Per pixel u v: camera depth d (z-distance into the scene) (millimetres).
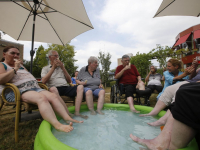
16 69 1620
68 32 3152
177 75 2428
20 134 1715
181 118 811
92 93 2367
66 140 1188
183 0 2756
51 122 1395
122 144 1127
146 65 8336
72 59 21703
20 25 2879
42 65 20500
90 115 2000
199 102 763
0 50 9320
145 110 2186
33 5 2721
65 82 2588
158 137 1073
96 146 1093
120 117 1896
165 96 1777
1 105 1685
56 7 2689
